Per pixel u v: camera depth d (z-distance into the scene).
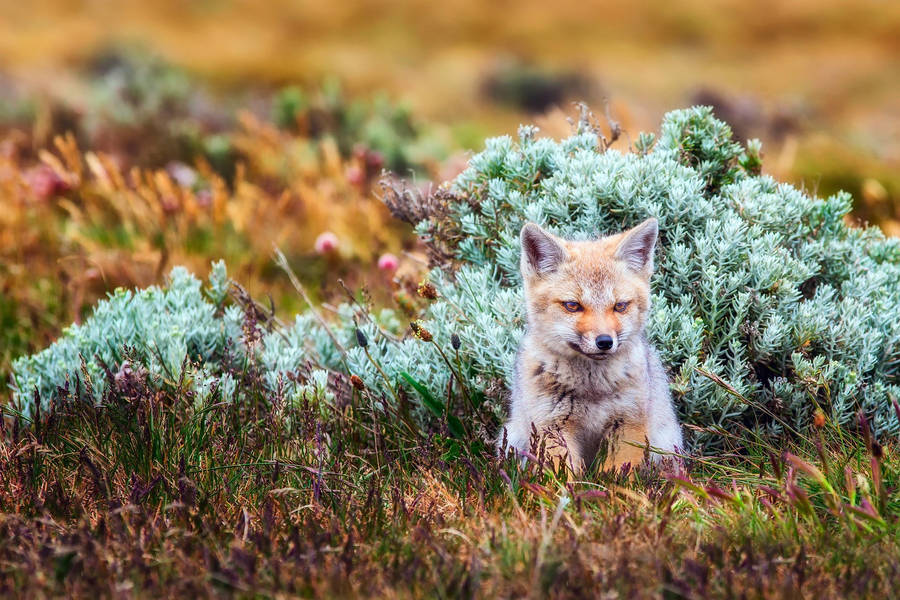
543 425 8.71
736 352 8.95
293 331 10.98
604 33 74.50
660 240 9.66
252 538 6.90
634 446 8.20
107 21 71.06
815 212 10.23
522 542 6.60
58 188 17.78
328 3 79.62
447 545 6.76
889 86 55.16
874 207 17.28
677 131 10.57
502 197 10.12
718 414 9.08
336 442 8.85
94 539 6.64
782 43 69.81
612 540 6.53
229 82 46.38
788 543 6.65
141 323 10.28
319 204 17.44
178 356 9.59
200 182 20.22
